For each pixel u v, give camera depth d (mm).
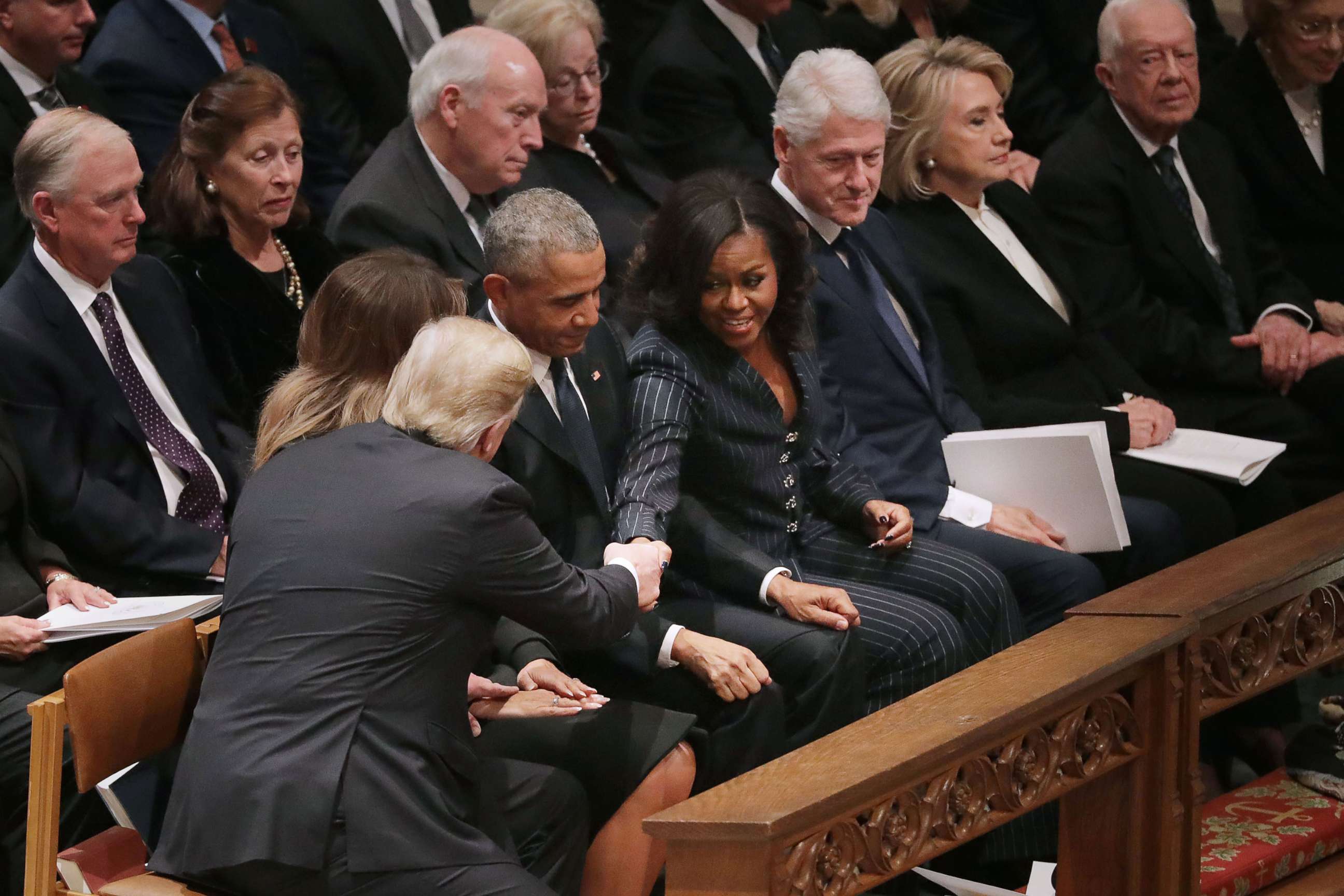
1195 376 17297
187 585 12391
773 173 17594
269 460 9109
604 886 10156
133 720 9031
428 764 8430
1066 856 10195
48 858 8789
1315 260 19688
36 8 14555
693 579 12078
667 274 11828
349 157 17734
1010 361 15711
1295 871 10711
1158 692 9789
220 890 8375
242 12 17312
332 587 8391
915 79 15516
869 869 8148
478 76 14039
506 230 10914
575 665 11352
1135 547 14594
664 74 17922
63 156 11875
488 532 8539
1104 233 17234
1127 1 17328
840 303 14227
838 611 11602
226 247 13344
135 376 12578
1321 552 10852
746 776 7988
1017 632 12922
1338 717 12039
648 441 11562
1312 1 18891
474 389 8891
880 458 13969
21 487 11742
